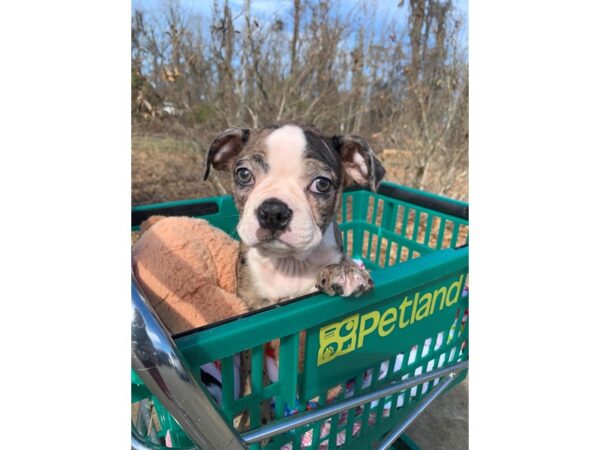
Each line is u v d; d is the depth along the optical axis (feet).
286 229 1.00
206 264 1.21
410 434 1.59
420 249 1.75
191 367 0.64
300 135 1.13
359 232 2.01
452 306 1.09
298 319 0.75
